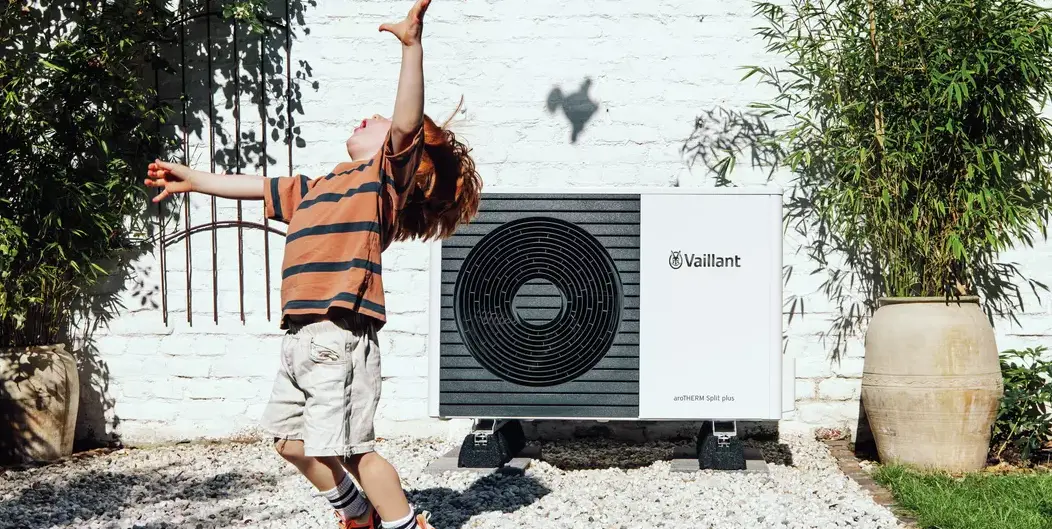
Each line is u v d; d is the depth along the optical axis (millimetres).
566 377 4184
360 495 2998
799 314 5117
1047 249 5008
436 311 4223
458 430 5203
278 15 5246
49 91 5043
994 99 4473
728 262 4176
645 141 5145
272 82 5258
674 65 5133
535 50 5168
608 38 5141
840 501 3670
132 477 4363
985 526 3205
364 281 2691
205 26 5281
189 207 5285
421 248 5219
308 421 2686
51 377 4832
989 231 4504
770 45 5094
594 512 3562
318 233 2715
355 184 2744
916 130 4367
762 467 4246
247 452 4938
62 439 4918
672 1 5125
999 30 4383
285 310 2717
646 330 4172
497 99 5176
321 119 5246
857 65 4637
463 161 3045
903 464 4312
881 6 4629
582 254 4188
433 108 5184
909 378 4258
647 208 4188
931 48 4527
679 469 4258
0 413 4734
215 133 5277
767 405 4145
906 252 4527
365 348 2732
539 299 4195
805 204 5094
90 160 5219
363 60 5238
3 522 3545
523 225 4211
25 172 4980
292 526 3373
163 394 5289
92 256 5168
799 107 5070
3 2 5246
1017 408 4570
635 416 4164
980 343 4270
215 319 5270
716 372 4160
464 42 5176
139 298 5297
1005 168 4809
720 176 5113
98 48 5047
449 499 3723
